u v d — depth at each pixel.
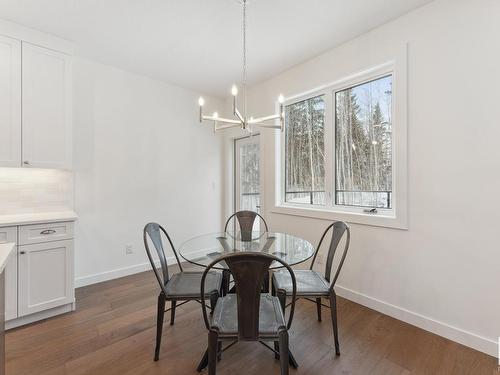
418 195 2.05
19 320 2.11
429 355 1.75
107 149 3.09
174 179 3.71
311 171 3.04
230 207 4.27
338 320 2.18
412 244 2.09
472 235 1.79
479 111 1.75
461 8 1.82
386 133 2.38
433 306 1.98
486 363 1.66
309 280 2.00
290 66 3.09
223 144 4.31
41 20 2.21
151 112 3.46
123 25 2.29
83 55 2.83
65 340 1.92
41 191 2.67
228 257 1.23
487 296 1.74
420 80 2.02
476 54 1.76
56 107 2.46
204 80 3.51
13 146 2.23
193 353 1.78
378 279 2.31
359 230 2.45
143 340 1.92
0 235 2.02
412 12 2.07
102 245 3.06
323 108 2.91
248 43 2.59
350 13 2.12
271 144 3.40
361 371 1.61
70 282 2.34
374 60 2.33
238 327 1.33
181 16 2.17
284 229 3.21
